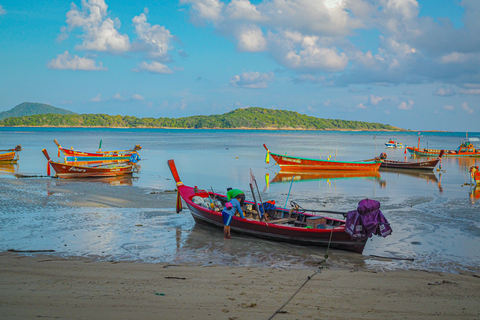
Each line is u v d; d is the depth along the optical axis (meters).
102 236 12.55
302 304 7.10
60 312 6.53
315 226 12.71
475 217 15.75
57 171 27.05
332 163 33.84
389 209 17.44
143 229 13.63
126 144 77.38
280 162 33.84
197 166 36.56
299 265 10.02
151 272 9.05
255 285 8.19
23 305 6.85
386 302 7.30
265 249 11.62
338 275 9.06
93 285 8.04
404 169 37.09
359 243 11.03
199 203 15.10
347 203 19.03
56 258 10.17
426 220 15.21
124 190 22.12
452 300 7.47
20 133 144.00
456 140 142.75
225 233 12.82
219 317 6.40
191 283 8.26
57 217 15.11
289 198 20.45
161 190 22.36
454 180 29.28
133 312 6.57
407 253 11.12
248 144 83.12
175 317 6.38
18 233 12.68
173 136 134.88
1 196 19.30
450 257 10.71
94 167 28.95
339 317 6.52
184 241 12.28
